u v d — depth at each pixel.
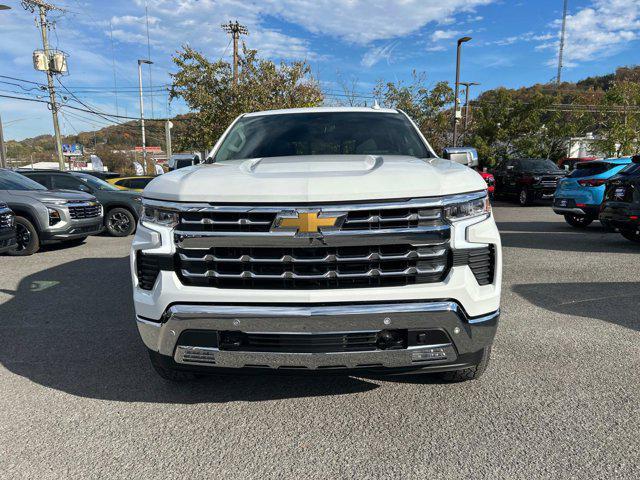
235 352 2.43
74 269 7.04
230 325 2.38
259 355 2.41
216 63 19.89
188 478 2.23
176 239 2.43
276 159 3.10
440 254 2.36
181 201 2.41
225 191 2.36
